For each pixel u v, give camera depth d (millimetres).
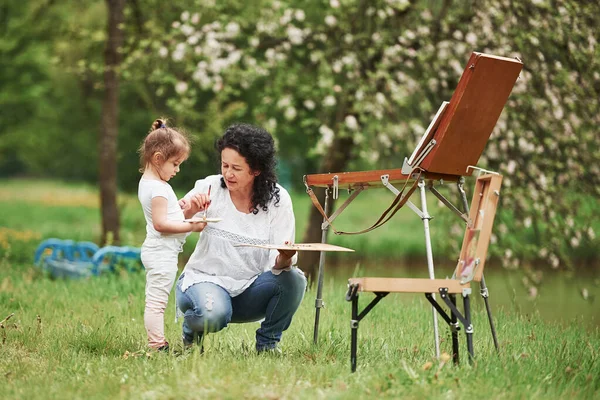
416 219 32781
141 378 5297
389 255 23188
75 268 12992
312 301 9539
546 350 6566
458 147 5844
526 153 12672
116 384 5184
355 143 14703
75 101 37031
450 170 5906
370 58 14141
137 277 11602
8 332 7117
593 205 12656
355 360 5441
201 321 6043
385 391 4953
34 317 8172
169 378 5137
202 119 16562
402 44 13617
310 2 15047
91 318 8086
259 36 14086
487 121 5844
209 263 6289
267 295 6285
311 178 6805
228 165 6094
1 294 9797
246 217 6305
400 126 13391
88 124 38375
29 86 29188
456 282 5352
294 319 8266
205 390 4867
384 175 6133
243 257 6273
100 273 12688
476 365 5391
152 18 15953
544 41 11906
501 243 13055
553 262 12570
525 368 5605
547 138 12219
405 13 13906
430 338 7320
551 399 4957
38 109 34312
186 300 6180
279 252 6137
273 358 6000
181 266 18469
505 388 5031
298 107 15891
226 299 6133
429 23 13664
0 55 25078
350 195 6770
